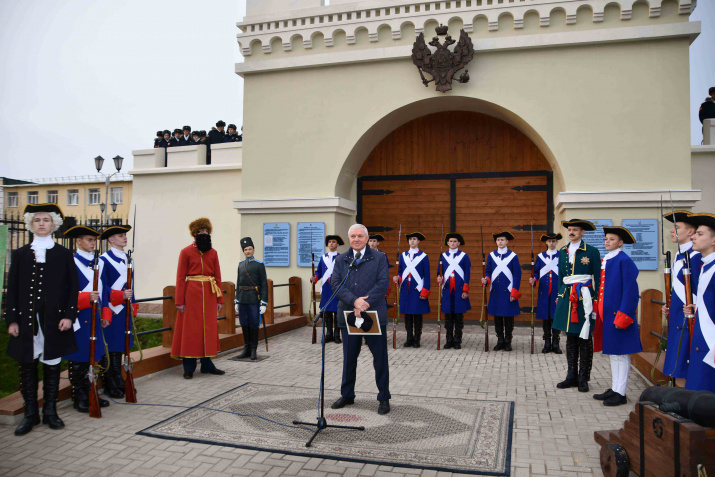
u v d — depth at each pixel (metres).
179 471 3.97
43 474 3.94
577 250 6.24
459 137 12.10
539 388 6.36
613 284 5.63
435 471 3.94
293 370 7.36
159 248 13.80
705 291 4.06
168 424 4.96
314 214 11.41
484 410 5.40
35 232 4.98
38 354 4.89
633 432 3.56
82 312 5.46
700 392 3.23
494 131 11.91
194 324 6.76
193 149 13.88
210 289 6.91
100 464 4.11
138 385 6.53
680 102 9.72
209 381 6.73
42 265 4.87
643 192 9.61
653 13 9.72
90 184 34.69
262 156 11.78
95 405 5.22
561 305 6.32
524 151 11.73
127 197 34.09
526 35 10.24
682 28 9.55
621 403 5.64
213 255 7.09
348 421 5.04
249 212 11.77
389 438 4.58
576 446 4.46
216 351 6.91
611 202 9.82
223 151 13.55
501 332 8.89
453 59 10.41
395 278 9.25
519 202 11.70
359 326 5.12
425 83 10.60
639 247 9.73
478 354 8.55
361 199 12.60
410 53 10.72
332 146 11.34
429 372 7.22
